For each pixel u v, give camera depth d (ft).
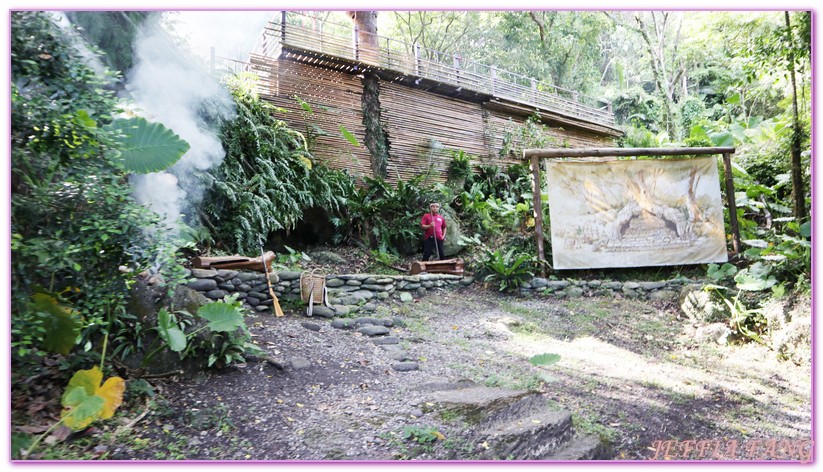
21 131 9.07
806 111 27.17
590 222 27.07
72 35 10.46
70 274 10.27
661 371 16.93
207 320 13.12
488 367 15.75
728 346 19.95
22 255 8.74
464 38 67.72
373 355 15.96
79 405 8.93
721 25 36.68
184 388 11.68
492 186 37.55
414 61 35.99
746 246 27.66
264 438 10.18
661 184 27.35
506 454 10.34
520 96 43.50
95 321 10.14
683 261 26.91
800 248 21.97
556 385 14.64
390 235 30.76
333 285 21.65
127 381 11.13
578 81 69.00
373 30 39.99
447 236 30.68
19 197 8.93
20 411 9.45
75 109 9.61
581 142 47.57
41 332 9.32
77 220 9.68
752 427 13.89
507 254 26.66
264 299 19.34
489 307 23.27
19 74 9.22
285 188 25.79
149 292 13.26
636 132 54.29
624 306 23.72
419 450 10.09
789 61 22.94
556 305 23.71
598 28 65.82
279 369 13.50
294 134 27.96
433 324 20.11
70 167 9.59
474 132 38.99
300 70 30.35
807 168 27.14
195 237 20.89
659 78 62.28
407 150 34.68
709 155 28.04
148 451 9.25
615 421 13.05
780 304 19.88
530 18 63.77
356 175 31.53
